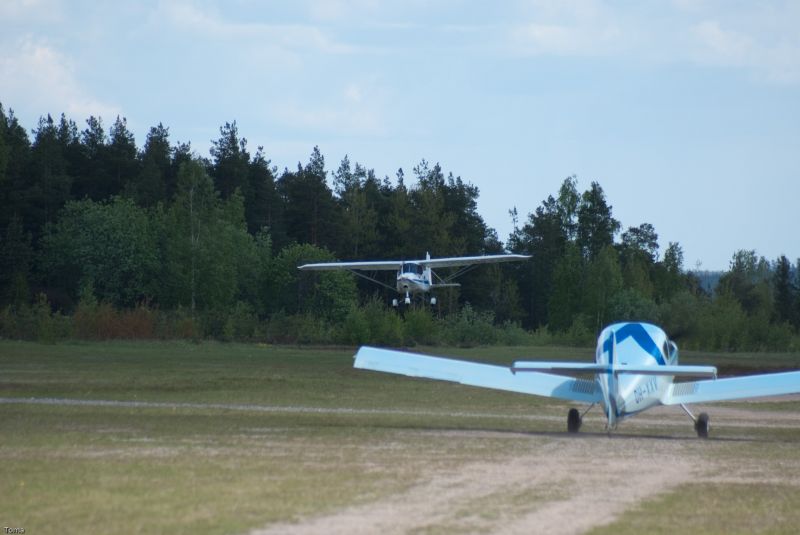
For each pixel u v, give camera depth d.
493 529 36.66
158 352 199.25
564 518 39.00
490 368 78.25
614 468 53.97
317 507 40.34
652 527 37.66
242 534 35.28
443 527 36.84
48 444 60.78
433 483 47.03
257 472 49.53
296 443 63.66
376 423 82.94
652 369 67.00
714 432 83.75
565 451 62.03
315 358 195.12
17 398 101.56
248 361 179.75
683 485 48.16
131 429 71.44
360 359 77.56
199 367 159.62
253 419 83.62
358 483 46.53
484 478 48.94
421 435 71.25
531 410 108.06
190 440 64.44
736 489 47.06
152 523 36.88
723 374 167.75
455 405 111.88
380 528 36.56
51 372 141.12
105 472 48.66
